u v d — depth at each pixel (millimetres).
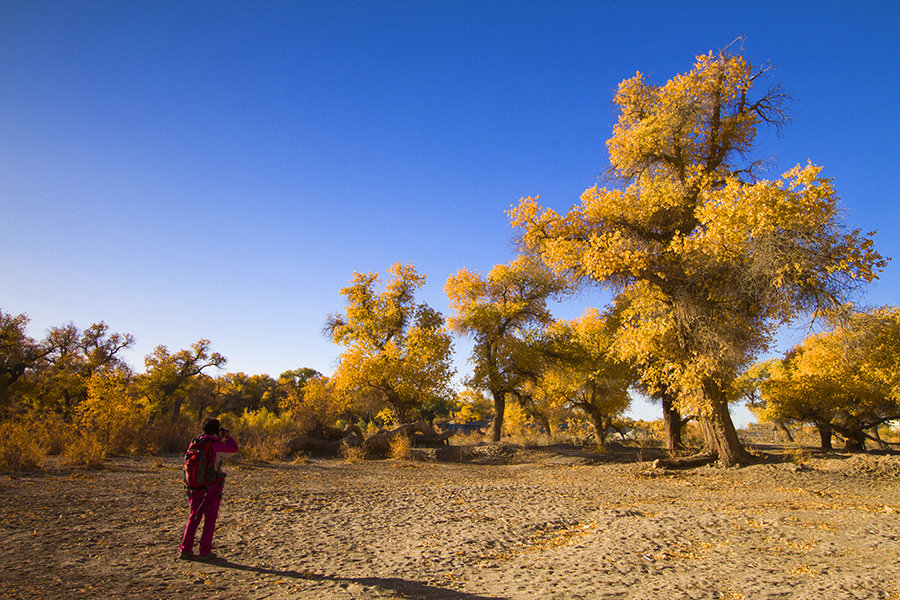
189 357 50844
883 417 27766
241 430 33594
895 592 4523
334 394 33469
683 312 17375
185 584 4812
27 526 7047
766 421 36719
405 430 29250
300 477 15328
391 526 7965
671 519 8133
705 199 16906
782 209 14461
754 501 11141
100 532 6945
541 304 33156
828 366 26797
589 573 5297
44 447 18469
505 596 4520
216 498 5945
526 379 33062
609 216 18438
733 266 16031
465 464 23953
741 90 18672
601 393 32188
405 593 4574
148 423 23922
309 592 4602
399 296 35062
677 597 4480
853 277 14328
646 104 20266
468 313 32750
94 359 46156
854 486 13797
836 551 6145
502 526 7988
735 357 16984
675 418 26984
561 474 18562
